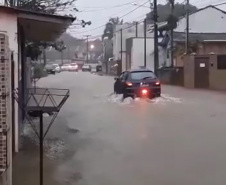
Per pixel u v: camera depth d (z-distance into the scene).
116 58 83.50
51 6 23.47
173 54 49.81
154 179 8.09
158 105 21.05
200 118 16.28
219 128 13.86
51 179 7.99
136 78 23.38
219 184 7.77
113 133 13.11
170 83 41.50
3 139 5.50
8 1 20.42
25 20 10.55
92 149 10.75
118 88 25.03
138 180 8.03
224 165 9.08
